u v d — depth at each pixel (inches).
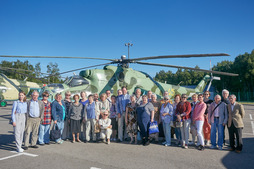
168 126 227.5
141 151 200.1
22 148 207.9
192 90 614.5
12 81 718.5
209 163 161.3
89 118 243.1
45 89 364.2
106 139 258.5
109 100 278.4
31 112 207.0
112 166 152.6
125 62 425.4
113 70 424.5
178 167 150.9
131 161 165.6
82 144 232.4
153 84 489.1
